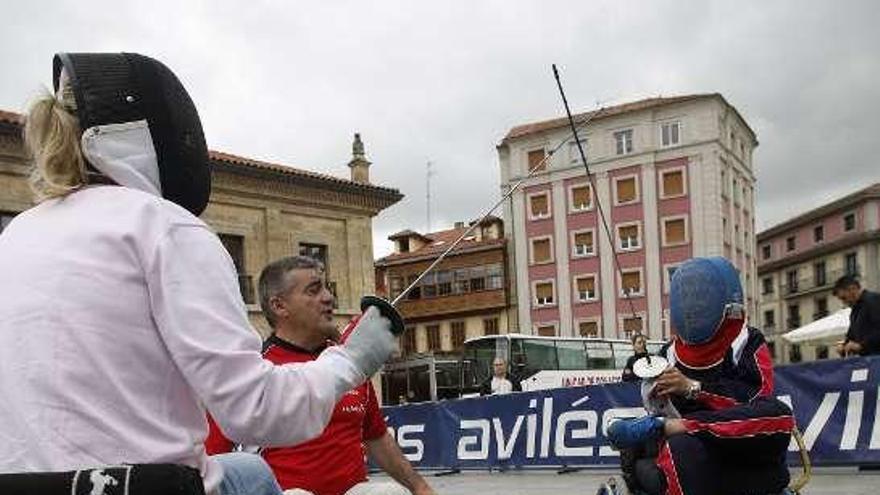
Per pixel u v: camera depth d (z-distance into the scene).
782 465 3.06
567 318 55.91
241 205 29.84
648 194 54.72
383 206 34.53
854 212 69.88
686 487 2.97
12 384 1.39
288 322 3.52
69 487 1.31
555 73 3.59
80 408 1.37
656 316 53.53
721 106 54.75
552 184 57.28
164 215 1.49
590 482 8.68
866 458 7.99
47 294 1.41
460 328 59.12
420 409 11.19
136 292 1.44
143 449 1.40
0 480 1.33
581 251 56.19
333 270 32.69
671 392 3.12
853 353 8.68
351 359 1.62
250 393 1.41
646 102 56.69
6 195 22.52
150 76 1.64
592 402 9.71
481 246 58.53
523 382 27.38
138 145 1.60
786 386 8.48
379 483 3.06
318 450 3.35
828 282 71.69
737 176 59.19
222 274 1.49
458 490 8.66
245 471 1.71
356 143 36.12
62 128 1.59
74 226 1.48
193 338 1.41
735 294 3.18
